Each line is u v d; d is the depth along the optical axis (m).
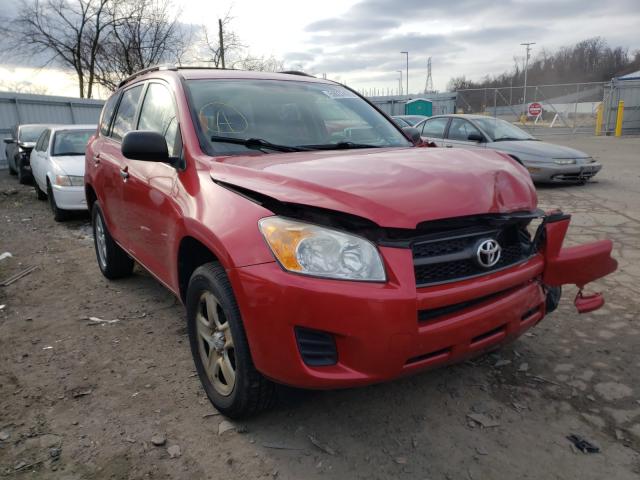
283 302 2.07
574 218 7.03
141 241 3.61
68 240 6.83
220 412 2.66
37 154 9.71
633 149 17.36
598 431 2.50
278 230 2.14
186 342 3.56
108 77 29.22
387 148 3.22
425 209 2.13
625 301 4.09
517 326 2.44
